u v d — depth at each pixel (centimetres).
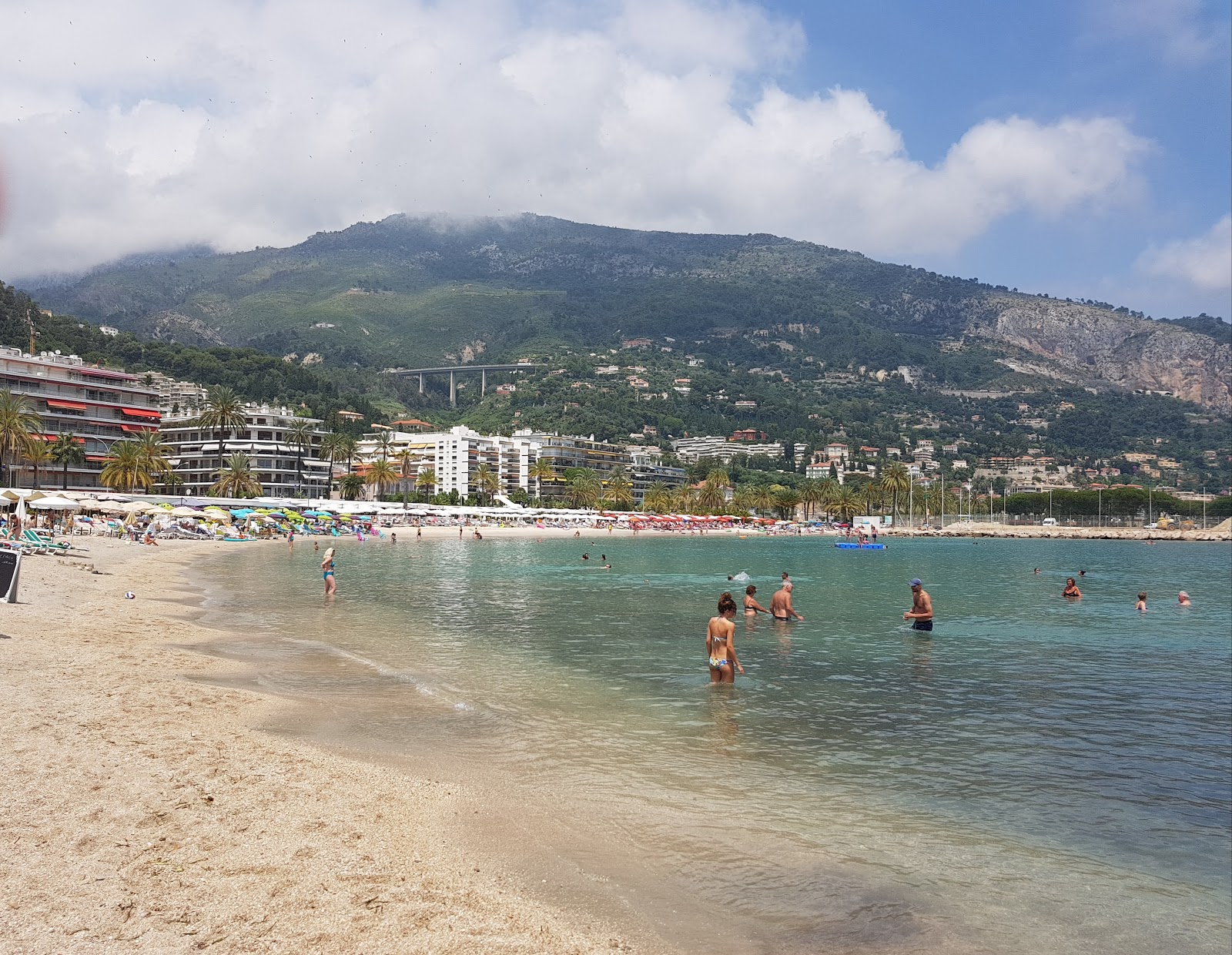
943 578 6462
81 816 924
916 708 1844
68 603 2944
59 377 13588
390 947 697
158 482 14938
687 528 18462
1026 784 1311
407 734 1487
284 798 1061
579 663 2325
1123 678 2283
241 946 676
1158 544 16700
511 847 977
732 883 920
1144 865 1015
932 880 955
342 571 6050
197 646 2350
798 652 2625
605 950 739
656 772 1313
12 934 661
